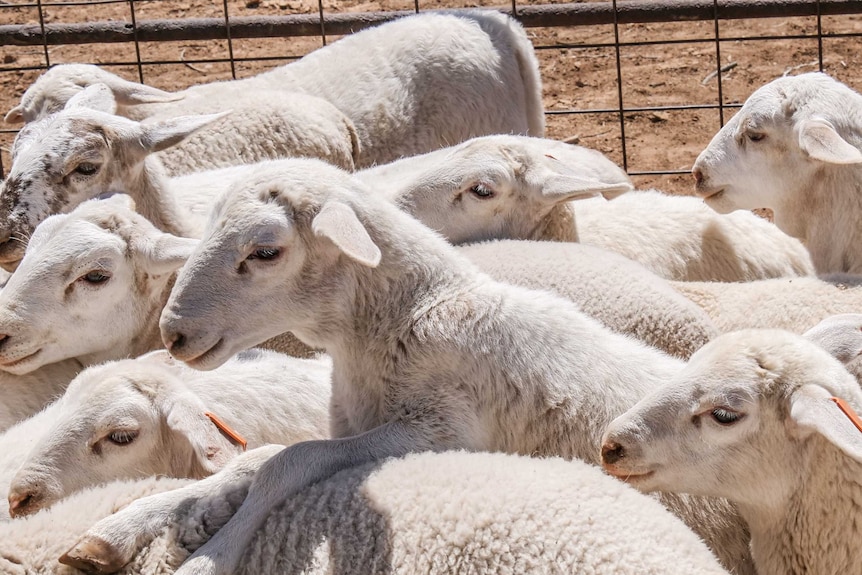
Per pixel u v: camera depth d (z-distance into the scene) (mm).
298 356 8023
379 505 5395
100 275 7414
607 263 7898
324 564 5281
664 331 7434
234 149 10469
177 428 5988
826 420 5352
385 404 6344
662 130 14359
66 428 6125
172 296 6172
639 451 5844
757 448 5754
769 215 12031
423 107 11398
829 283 8219
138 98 10352
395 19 12109
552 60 16516
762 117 8711
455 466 5543
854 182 8516
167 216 8906
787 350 5781
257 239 6059
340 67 11422
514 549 5094
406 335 6289
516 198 8523
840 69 15445
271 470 5727
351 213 5914
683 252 9453
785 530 5883
